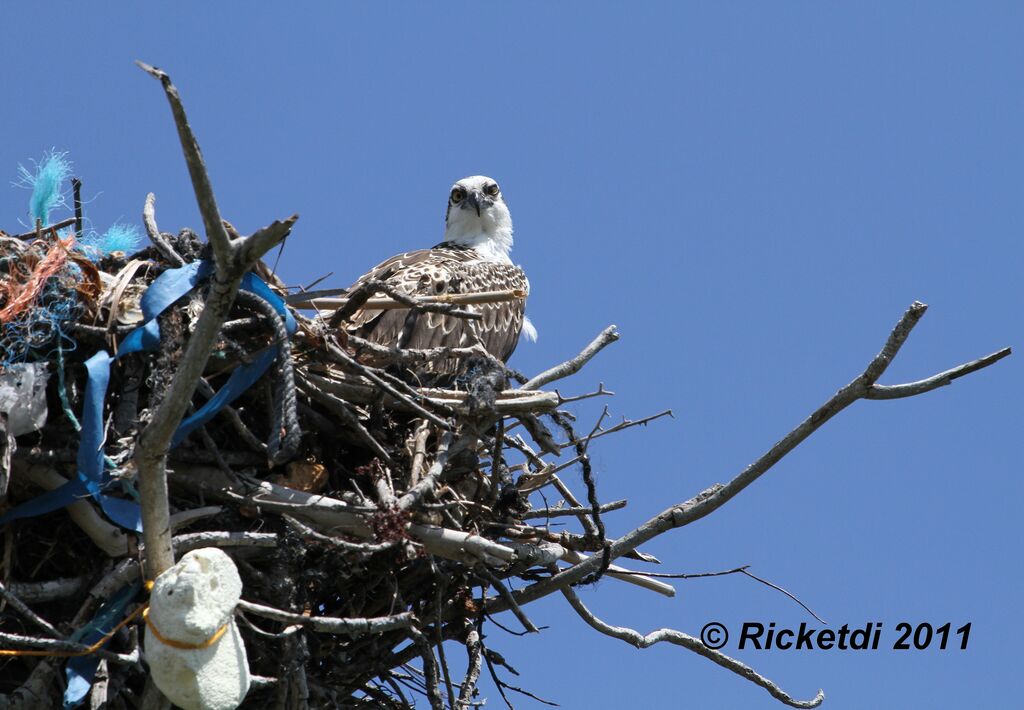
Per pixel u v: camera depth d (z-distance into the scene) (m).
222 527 11.73
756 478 12.55
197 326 8.86
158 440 9.30
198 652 9.62
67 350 11.16
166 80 7.73
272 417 11.87
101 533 11.09
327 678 12.64
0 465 10.48
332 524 11.72
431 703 11.84
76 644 10.27
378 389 12.59
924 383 11.55
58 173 12.13
